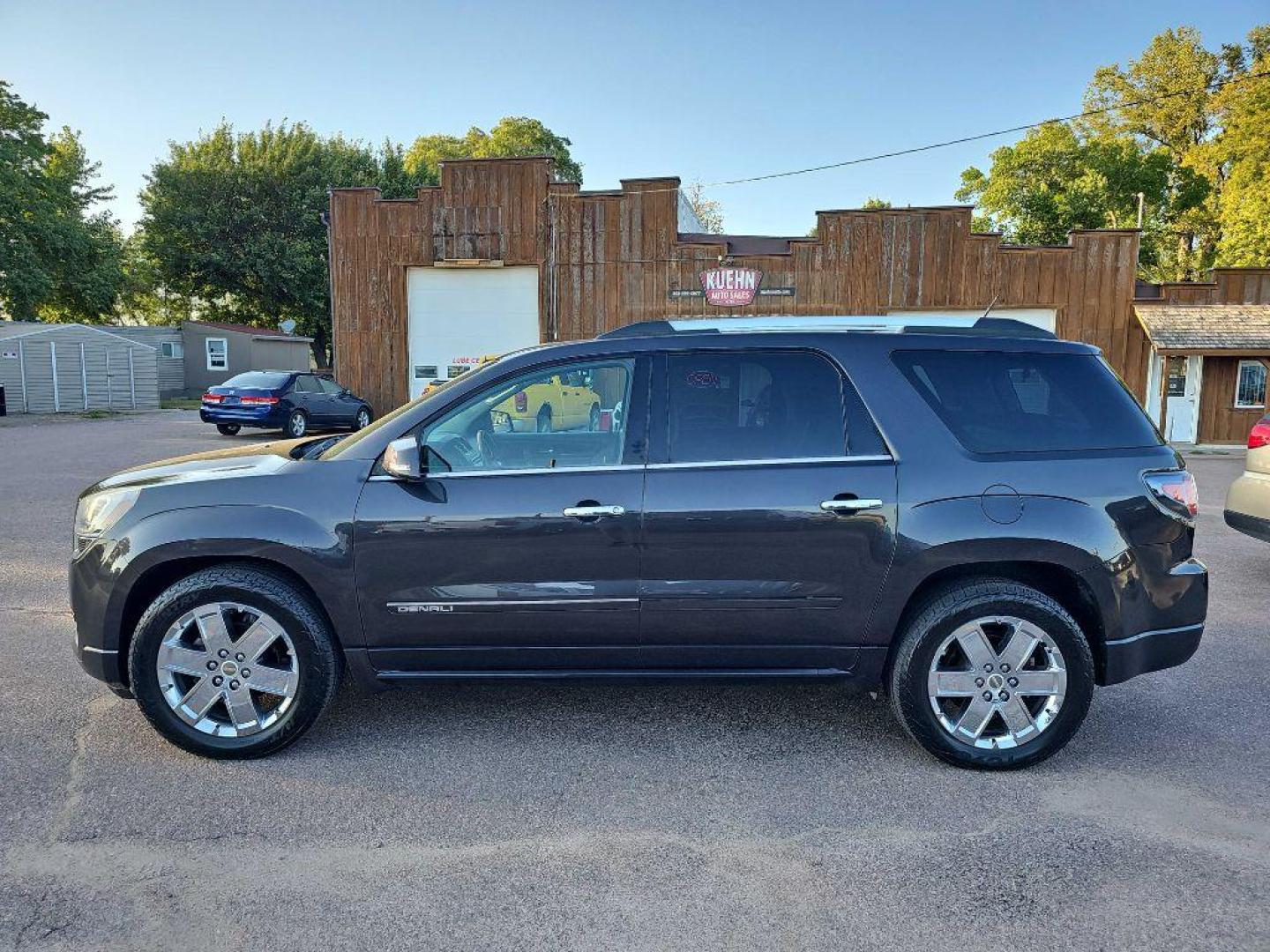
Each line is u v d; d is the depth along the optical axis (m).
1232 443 18.91
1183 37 44.94
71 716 4.02
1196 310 18.77
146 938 2.45
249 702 3.58
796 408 3.62
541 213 18.39
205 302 44.53
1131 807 3.23
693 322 3.87
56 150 40.78
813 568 3.50
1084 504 3.50
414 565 3.52
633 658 3.62
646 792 3.35
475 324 18.89
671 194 18.14
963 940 2.45
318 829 3.06
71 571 3.69
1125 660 3.56
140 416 26.80
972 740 3.52
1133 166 37.94
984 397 3.68
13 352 27.30
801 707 4.23
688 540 3.49
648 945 2.43
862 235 18.19
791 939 2.46
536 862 2.86
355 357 19.20
